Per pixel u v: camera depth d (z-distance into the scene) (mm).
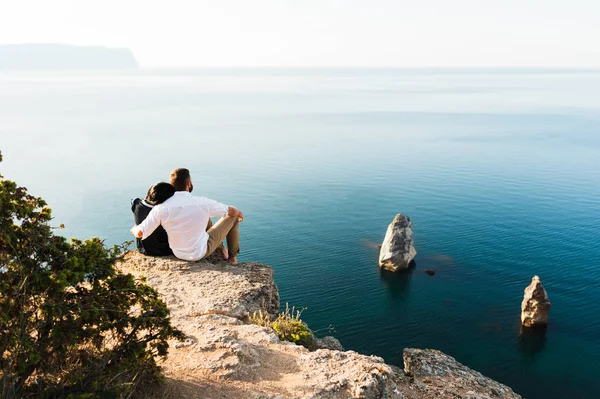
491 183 146500
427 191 138000
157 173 179000
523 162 181250
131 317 5102
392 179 156625
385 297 65125
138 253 9914
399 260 74000
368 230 100250
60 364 4805
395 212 114500
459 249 85562
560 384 45188
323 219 109625
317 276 73875
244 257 84000
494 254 82688
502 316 59031
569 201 122062
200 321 7312
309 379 5820
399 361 49875
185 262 9492
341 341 54250
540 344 52156
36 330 4695
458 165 178250
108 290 5129
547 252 83812
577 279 71312
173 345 6383
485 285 69062
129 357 4879
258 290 8734
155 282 8695
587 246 86812
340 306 62844
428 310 61000
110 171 182875
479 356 50188
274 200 131125
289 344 6984
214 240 9578
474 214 111312
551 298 64688
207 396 5270
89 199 139625
